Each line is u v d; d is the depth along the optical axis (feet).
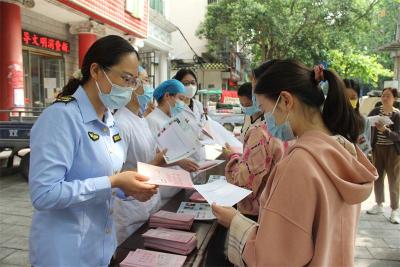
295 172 3.82
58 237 4.85
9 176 20.57
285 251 3.77
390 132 13.98
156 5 45.70
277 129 4.55
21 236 12.10
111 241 5.43
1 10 20.71
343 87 4.34
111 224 5.44
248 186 7.04
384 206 16.39
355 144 4.52
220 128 10.18
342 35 49.44
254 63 65.77
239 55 80.38
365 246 12.22
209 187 5.85
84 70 5.27
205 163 9.20
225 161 10.56
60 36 29.89
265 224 3.88
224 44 63.36
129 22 30.86
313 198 3.74
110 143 5.37
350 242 4.14
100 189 4.76
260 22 46.11
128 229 7.41
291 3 46.93
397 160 14.29
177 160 7.55
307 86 4.27
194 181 10.12
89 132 4.99
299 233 3.72
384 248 12.08
